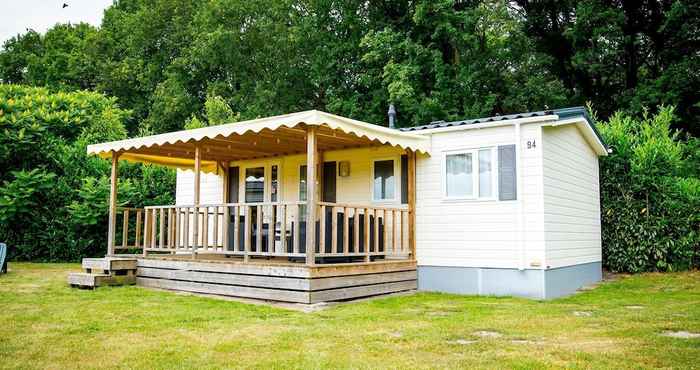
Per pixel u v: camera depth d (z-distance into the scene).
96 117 20.42
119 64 31.03
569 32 21.44
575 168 11.95
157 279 10.80
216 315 7.60
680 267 13.69
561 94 22.06
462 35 21.19
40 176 16.34
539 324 7.00
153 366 5.00
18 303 8.57
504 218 10.11
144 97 32.16
